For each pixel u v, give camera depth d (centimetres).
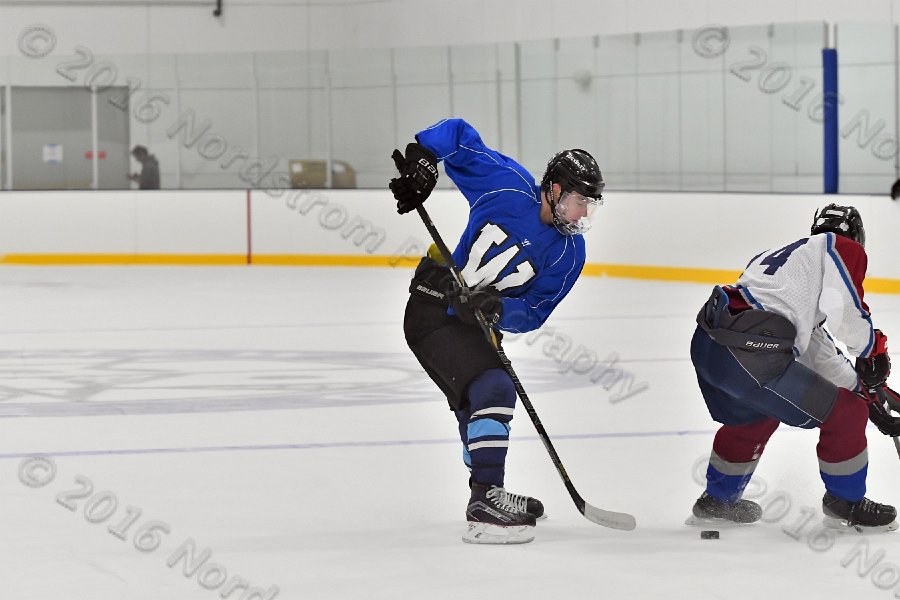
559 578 1016
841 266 1098
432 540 1142
